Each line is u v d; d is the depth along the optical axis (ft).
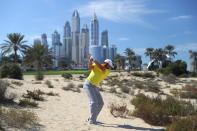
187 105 53.21
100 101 37.27
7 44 266.16
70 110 46.29
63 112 43.50
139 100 62.08
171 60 393.29
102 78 37.09
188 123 36.50
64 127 33.91
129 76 221.87
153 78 212.02
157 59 388.57
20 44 267.80
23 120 32.09
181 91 109.50
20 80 102.06
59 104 51.26
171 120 40.40
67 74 168.66
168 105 50.65
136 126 38.04
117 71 302.25
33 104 44.96
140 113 44.21
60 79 144.15
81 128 34.37
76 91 77.71
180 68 271.08
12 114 32.68
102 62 37.04
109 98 71.72
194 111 49.24
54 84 98.32
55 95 62.28
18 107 42.27
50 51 278.46
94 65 36.50
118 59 367.25
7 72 110.52
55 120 36.78
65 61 515.09
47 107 46.24
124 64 387.75
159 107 48.47
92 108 36.73
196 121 37.09
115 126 37.09
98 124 37.14
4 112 33.78
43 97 56.03
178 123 36.73
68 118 39.01
